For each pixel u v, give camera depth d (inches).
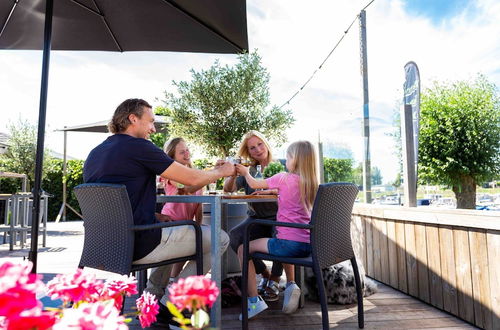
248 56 270.7
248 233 74.8
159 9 102.0
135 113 71.9
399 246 107.5
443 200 198.7
